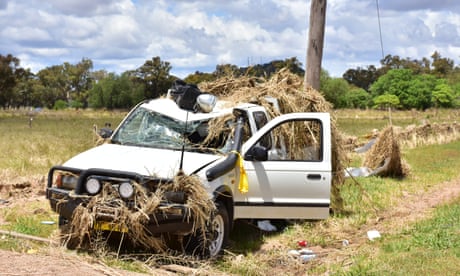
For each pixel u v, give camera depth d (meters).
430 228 9.12
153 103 9.15
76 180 7.44
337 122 11.31
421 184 15.16
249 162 8.35
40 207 10.34
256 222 9.83
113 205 7.11
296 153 9.91
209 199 7.27
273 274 7.45
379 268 7.09
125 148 8.28
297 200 8.55
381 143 16.47
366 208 11.52
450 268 6.98
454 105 89.31
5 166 14.56
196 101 9.09
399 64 132.75
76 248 7.51
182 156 7.33
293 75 11.46
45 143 20.97
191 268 7.00
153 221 7.03
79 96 126.25
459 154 22.59
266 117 9.57
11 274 5.73
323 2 13.91
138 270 6.89
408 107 91.31
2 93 88.62
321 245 8.91
